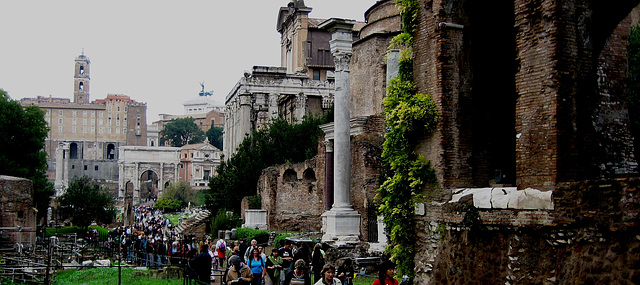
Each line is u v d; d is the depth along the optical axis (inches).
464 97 775.7
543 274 587.5
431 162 773.3
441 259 735.7
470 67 783.1
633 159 665.6
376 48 2058.3
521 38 652.1
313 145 2464.3
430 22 787.4
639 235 496.7
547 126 614.5
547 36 621.6
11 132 2576.3
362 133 1712.6
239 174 2556.6
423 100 772.6
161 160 7377.0
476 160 789.2
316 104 3558.1
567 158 607.2
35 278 1094.4
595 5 645.3
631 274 498.6
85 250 1729.8
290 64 3826.3
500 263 641.0
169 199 5915.4
